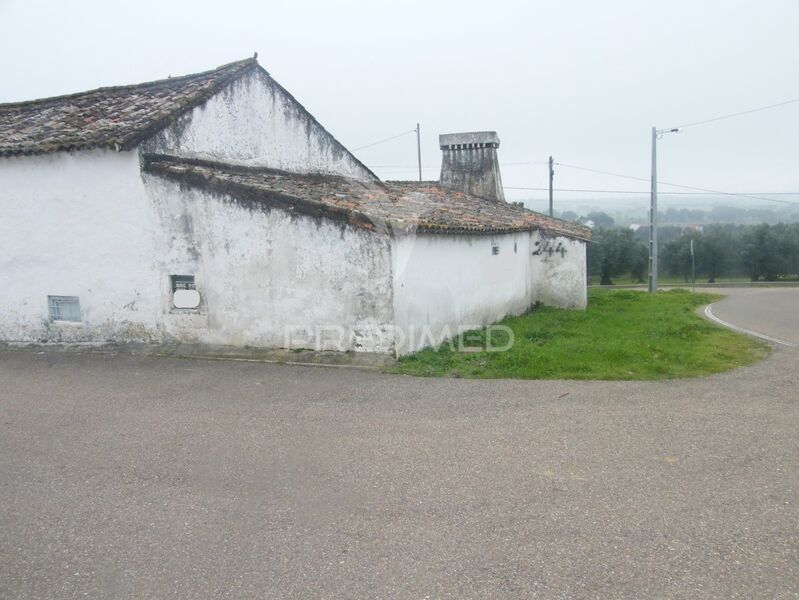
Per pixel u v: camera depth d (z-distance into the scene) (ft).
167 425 21.89
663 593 11.80
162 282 33.42
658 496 15.87
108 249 33.81
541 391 26.16
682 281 160.76
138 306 33.88
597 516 14.84
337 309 31.24
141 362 31.71
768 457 18.37
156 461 18.63
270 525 14.74
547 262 61.82
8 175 34.47
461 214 44.96
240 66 39.04
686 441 19.81
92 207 33.65
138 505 15.84
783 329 46.39
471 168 69.41
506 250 50.88
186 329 33.58
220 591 12.24
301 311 31.86
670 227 196.03
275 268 31.94
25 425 21.97
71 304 34.96
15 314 35.55
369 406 24.13
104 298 34.24
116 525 14.87
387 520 14.87
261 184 32.76
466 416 22.74
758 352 35.40
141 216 33.12
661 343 37.86
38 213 34.42
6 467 18.31
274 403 24.56
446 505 15.57
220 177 31.83
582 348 34.19
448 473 17.52
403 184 66.49
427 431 21.11
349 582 12.42
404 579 12.47
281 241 31.65
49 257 34.63
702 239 160.86
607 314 57.11
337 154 51.29
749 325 49.42
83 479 17.43
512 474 17.38
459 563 12.97
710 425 21.38
